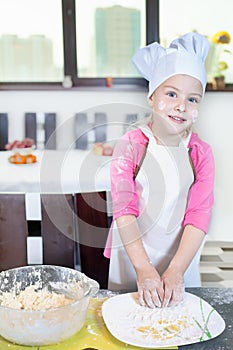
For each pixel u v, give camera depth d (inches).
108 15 137.9
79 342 36.8
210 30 135.7
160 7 135.6
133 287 52.6
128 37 139.3
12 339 36.1
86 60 140.9
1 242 54.5
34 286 43.5
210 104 136.8
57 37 139.7
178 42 49.4
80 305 36.8
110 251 52.2
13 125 142.9
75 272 43.1
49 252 53.9
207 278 103.7
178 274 44.6
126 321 39.3
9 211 54.0
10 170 95.8
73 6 136.7
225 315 40.9
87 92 140.5
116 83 140.7
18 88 139.8
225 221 133.6
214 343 36.7
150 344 36.0
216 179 138.0
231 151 138.2
